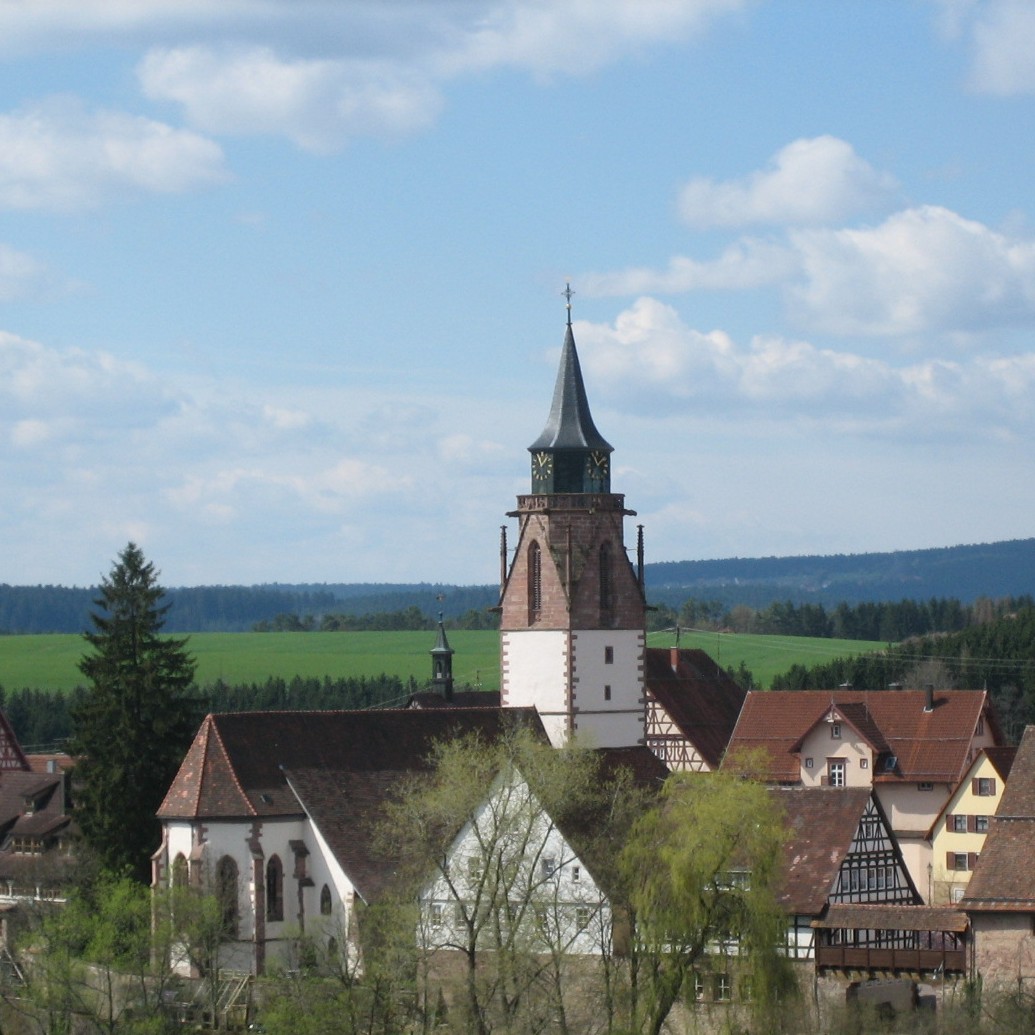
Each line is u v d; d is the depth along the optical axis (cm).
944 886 17612
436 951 12062
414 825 13025
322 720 15362
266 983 12900
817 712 19588
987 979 12350
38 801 19388
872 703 19550
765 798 12050
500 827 11938
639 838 12131
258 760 14862
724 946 12094
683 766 19975
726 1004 11806
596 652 16550
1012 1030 11456
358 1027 11975
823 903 13062
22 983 13550
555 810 12212
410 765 15475
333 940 13425
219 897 14125
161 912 13200
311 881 14688
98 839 16188
